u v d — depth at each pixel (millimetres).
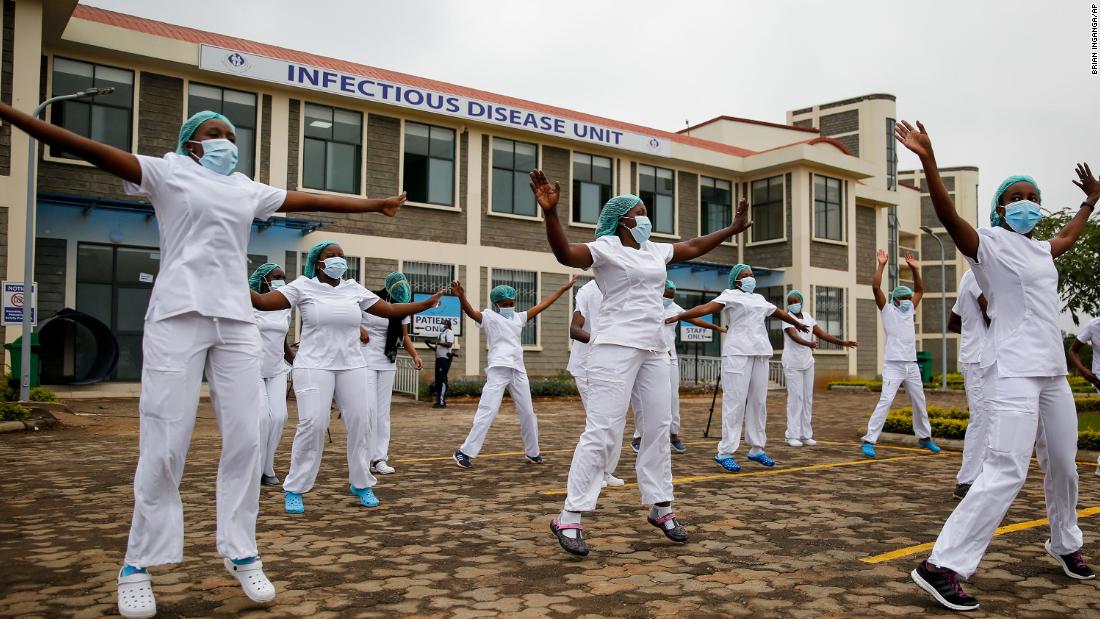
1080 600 3846
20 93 14562
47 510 5863
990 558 4633
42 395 14211
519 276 22266
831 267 27188
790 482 7383
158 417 3557
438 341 17094
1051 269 4141
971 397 6625
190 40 18328
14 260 14625
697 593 3924
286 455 9172
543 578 4184
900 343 9539
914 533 5242
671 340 9570
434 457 9102
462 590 3963
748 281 8586
